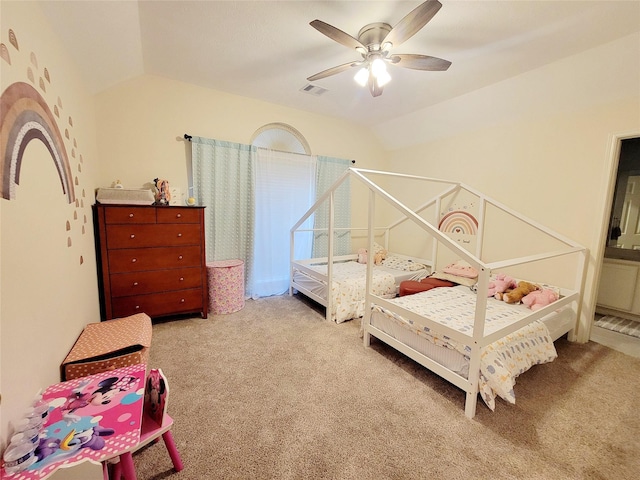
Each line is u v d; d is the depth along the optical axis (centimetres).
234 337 265
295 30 208
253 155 351
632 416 170
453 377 177
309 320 308
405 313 212
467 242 353
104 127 275
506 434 155
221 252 346
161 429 119
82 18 163
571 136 263
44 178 133
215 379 201
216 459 137
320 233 421
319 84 301
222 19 196
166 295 283
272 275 390
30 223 116
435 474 131
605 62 218
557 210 276
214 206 335
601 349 255
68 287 163
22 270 108
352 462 137
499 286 274
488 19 186
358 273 356
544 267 286
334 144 422
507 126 309
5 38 103
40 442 93
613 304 350
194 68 273
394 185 459
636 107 226
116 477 109
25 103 118
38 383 118
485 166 332
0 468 84
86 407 111
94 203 249
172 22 199
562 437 154
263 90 322
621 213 352
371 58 203
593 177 252
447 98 321
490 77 268
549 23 189
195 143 317
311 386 195
